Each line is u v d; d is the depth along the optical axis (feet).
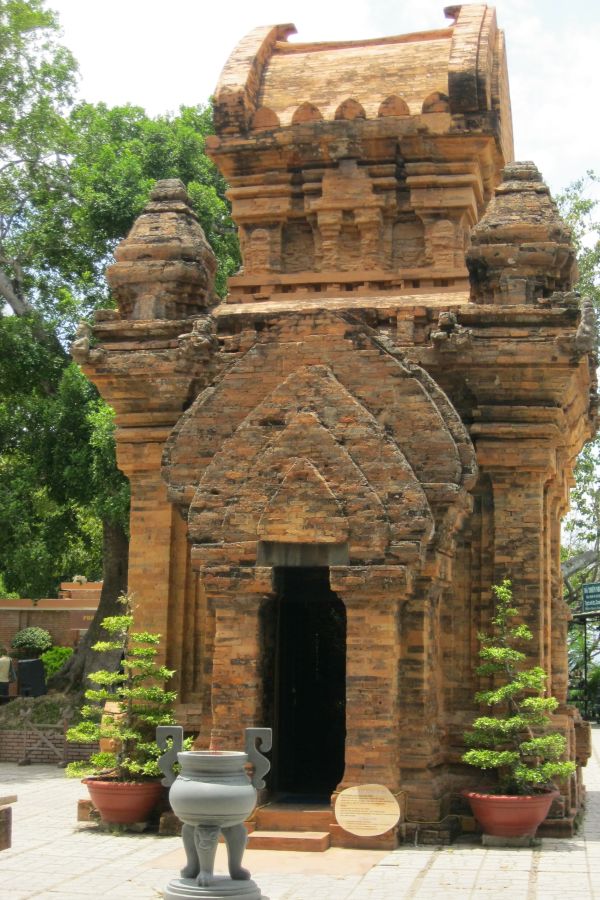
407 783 47.88
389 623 47.57
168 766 36.94
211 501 50.06
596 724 134.31
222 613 49.67
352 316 50.96
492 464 53.06
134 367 55.36
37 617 139.54
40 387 101.04
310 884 39.11
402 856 44.37
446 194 62.85
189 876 34.42
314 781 59.72
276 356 51.55
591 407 64.59
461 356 52.65
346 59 69.77
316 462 48.98
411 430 49.75
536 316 52.75
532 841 46.98
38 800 61.36
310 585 58.18
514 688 48.11
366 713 47.19
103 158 101.96
